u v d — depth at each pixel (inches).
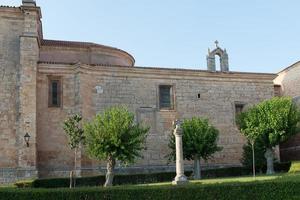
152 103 1706.4
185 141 1526.8
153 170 1642.5
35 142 1464.1
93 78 1638.8
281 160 1995.6
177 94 1754.4
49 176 1508.4
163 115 1712.6
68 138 1542.8
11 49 1519.4
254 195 740.0
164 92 1749.5
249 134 1633.9
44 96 1567.4
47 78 1584.6
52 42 1769.2
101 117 1355.8
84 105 1588.3
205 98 1792.6
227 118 1808.6
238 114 1777.8
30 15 1550.2
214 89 1817.2
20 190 712.4
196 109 1769.2
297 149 1899.6
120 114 1342.3
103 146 1279.5
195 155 1537.9
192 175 1606.8
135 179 1467.8
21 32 1541.6
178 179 1072.8
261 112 1633.9
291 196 742.5
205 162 1731.1
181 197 725.9
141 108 1685.5
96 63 1798.7
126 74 1690.5
